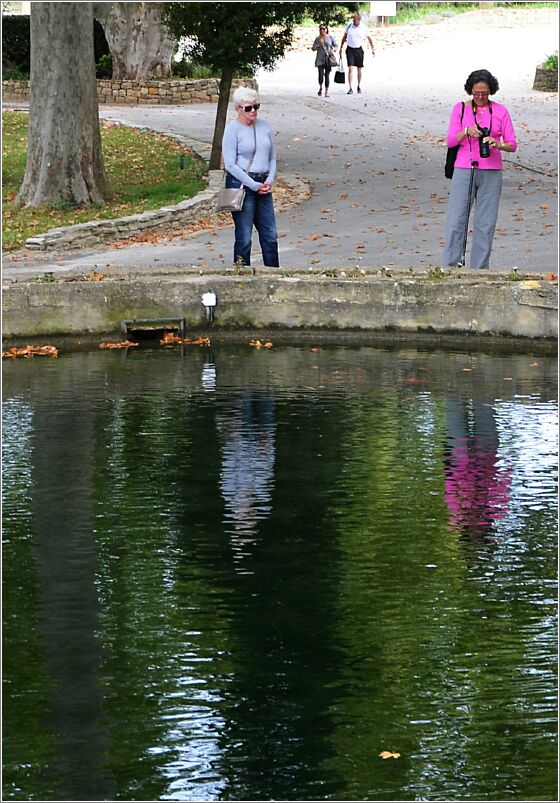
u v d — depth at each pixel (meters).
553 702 6.73
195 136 30.80
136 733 6.47
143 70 38.91
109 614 7.86
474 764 6.19
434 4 58.84
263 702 6.73
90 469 10.73
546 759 6.18
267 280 16.45
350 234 20.02
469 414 12.36
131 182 25.75
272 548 8.96
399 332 16.14
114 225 20.98
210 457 11.05
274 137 30.20
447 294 15.90
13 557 8.83
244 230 16.88
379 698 6.78
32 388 13.69
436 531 9.27
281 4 25.02
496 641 7.46
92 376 14.29
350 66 38.69
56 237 20.17
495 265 17.19
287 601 8.04
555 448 11.22
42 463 10.90
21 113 34.22
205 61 25.53
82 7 23.61
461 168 16.31
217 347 16.00
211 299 16.41
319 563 8.69
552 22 54.69
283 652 7.30
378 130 31.34
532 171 25.22
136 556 8.82
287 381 13.93
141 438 11.62
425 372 14.34
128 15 38.34
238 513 9.66
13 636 7.57
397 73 44.03
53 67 23.64
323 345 16.09
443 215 21.42
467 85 16.14
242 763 6.11
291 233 20.28
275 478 10.48
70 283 16.19
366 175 25.47
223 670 7.12
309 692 6.87
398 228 20.36
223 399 13.09
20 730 6.53
